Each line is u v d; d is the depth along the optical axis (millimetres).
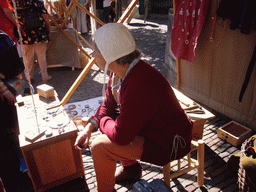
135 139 1529
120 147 1509
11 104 2119
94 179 2127
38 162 1742
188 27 3025
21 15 3703
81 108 3312
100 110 1815
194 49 2965
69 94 2270
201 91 3441
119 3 7547
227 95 3021
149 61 5602
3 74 2176
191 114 2229
